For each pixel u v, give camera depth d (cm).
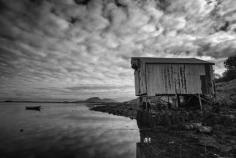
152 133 1555
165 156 945
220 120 1493
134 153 1072
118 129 2025
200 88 2091
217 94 2575
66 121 2988
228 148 967
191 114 1780
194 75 2108
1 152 1149
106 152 1116
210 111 1805
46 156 1062
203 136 1257
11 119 3350
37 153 1123
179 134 1400
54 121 3003
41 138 1583
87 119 3275
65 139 1536
